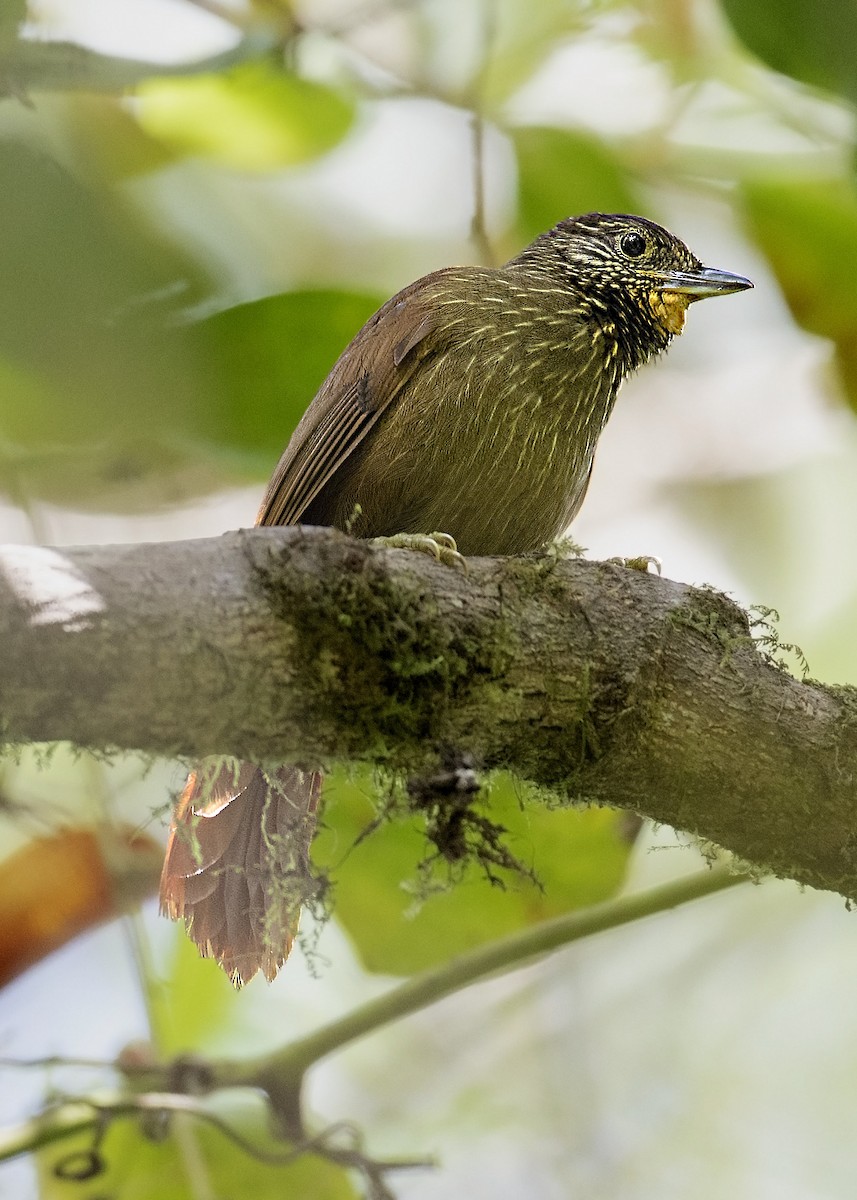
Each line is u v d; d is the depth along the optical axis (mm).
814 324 10836
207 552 6410
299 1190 10211
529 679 7164
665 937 13398
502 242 12539
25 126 9164
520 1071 12539
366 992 12828
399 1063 12672
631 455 15688
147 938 10148
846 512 15227
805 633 14781
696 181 11125
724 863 9164
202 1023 12102
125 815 10953
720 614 7688
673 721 7395
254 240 11906
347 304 9266
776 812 7551
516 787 7684
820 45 9289
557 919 9328
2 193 7457
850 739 7535
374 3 10117
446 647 6957
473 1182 11938
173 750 6426
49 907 9961
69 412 8219
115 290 7832
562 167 10734
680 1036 12938
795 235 10594
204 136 10766
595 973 13242
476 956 9273
